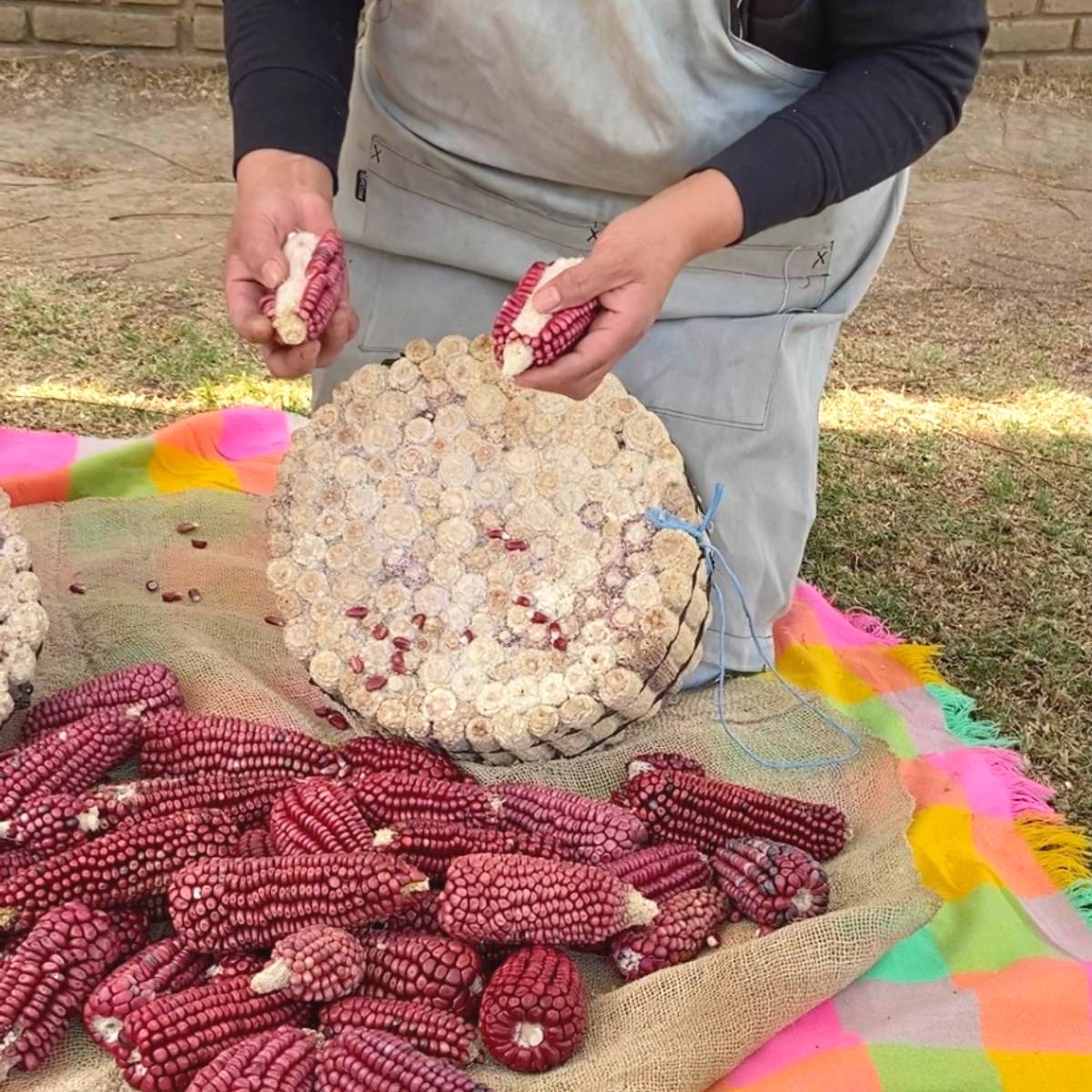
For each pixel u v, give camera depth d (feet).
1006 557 5.69
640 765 4.17
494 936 3.54
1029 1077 3.50
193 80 11.41
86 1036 3.51
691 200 3.83
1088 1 12.60
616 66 4.22
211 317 7.43
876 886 3.85
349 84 4.39
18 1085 3.40
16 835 3.74
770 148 3.94
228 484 5.55
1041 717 4.86
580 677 4.13
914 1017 3.63
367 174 4.81
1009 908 3.94
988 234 9.88
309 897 3.50
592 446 4.25
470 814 3.87
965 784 4.35
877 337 7.86
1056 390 7.20
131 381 6.57
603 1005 3.53
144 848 3.67
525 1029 3.39
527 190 4.58
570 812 3.87
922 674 4.82
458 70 4.42
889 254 9.36
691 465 4.66
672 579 4.12
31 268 7.87
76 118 10.53
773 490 4.68
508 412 4.29
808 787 4.28
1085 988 3.70
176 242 8.55
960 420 6.77
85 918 3.51
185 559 5.07
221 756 4.05
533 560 4.25
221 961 3.55
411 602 4.28
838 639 5.01
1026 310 8.48
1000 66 12.76
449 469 4.30
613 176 4.47
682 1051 3.43
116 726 4.05
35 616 4.13
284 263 3.80
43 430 6.08
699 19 4.13
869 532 5.80
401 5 4.41
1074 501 6.10
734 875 3.83
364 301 4.93
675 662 4.25
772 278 4.66
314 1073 3.33
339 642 4.28
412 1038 3.39
